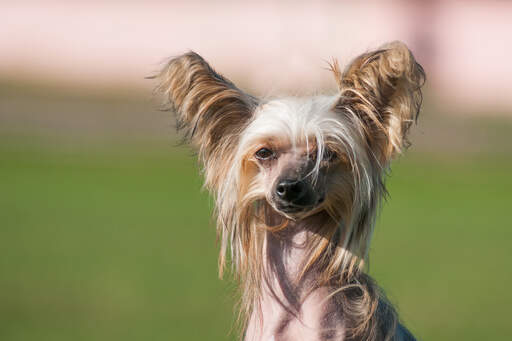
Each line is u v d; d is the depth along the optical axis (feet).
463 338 43.73
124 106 126.41
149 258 60.29
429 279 55.98
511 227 73.82
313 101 22.66
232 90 22.72
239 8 127.03
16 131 112.57
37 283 53.11
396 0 125.18
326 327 22.03
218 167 23.39
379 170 22.41
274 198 21.70
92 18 128.77
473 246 66.80
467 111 126.93
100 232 68.28
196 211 77.36
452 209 81.97
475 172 101.19
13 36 128.06
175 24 128.77
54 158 101.09
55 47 128.77
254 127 22.38
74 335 41.70
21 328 43.34
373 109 21.74
